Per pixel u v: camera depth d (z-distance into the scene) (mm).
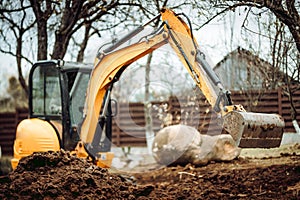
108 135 8578
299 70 8398
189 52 6930
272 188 7426
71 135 8016
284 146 10336
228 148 10922
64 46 10094
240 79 11383
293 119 9422
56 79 8336
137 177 10602
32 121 8273
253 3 6516
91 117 7965
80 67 8281
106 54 7867
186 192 7309
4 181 6504
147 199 6625
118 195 6555
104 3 9633
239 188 7676
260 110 10789
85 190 6320
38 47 10188
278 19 7414
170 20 7227
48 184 6227
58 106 8320
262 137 6156
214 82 6562
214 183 8352
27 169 6707
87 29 10891
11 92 18609
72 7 9938
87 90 8016
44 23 10164
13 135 16984
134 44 7641
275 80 9758
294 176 7758
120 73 8000
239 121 6035
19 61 11258
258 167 8727
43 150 7906
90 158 8117
